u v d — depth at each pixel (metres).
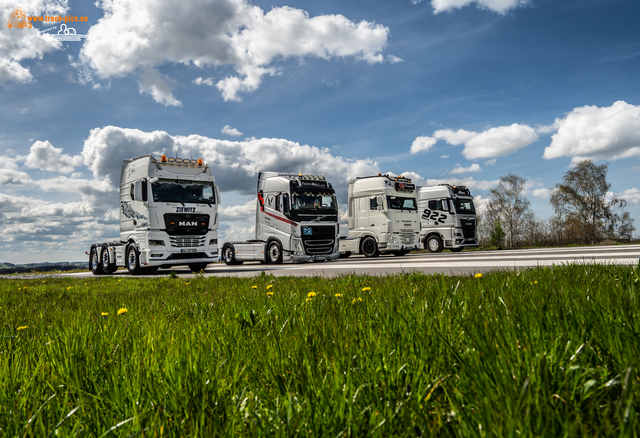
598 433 0.86
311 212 17.08
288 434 1.07
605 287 2.80
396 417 1.14
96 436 1.18
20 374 1.73
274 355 1.78
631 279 3.36
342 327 2.16
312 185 17.47
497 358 1.35
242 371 1.61
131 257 14.98
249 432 1.12
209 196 15.10
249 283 7.07
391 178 20.50
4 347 2.33
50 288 8.41
